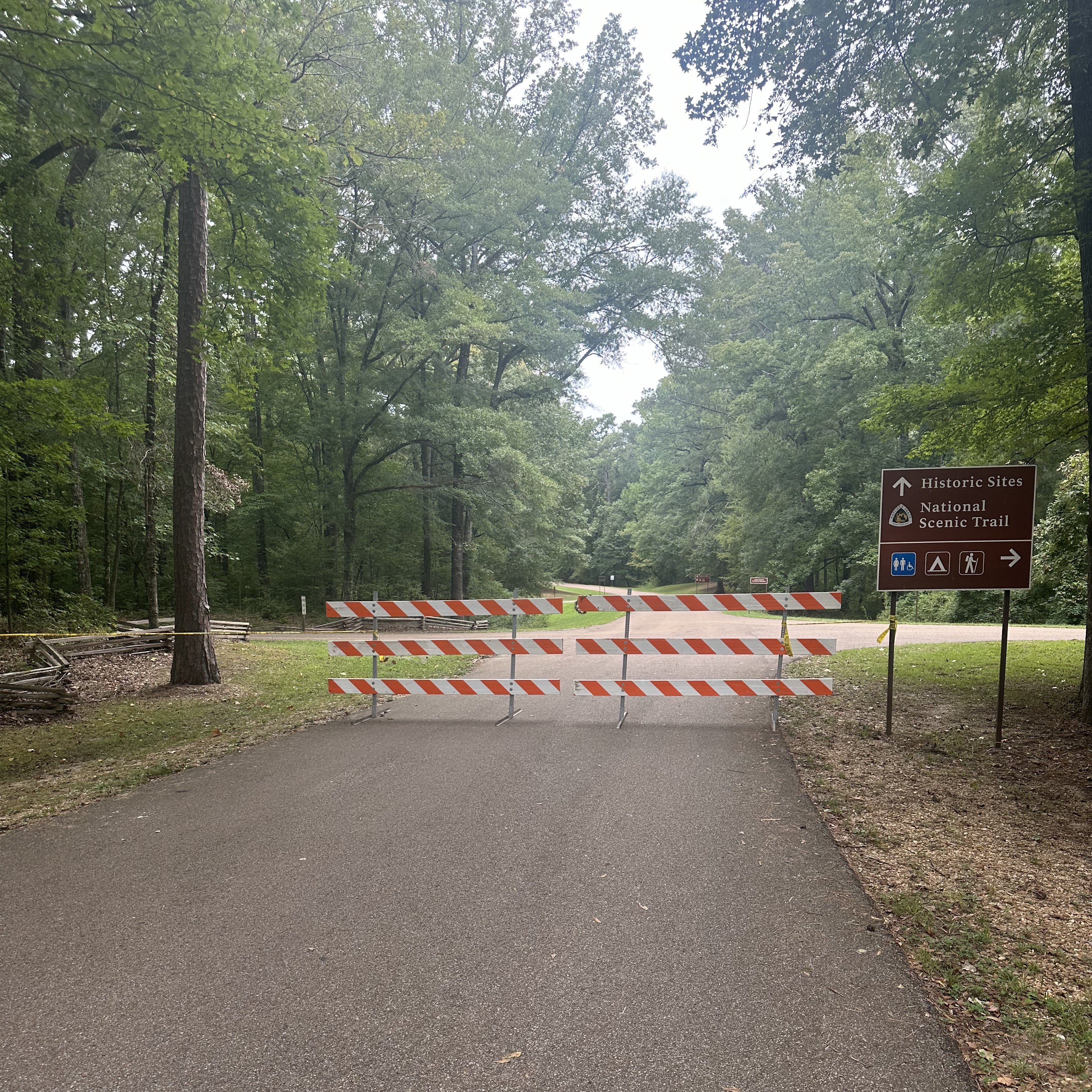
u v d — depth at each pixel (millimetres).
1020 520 6836
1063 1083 2355
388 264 25078
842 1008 2752
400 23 18438
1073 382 8828
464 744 6836
